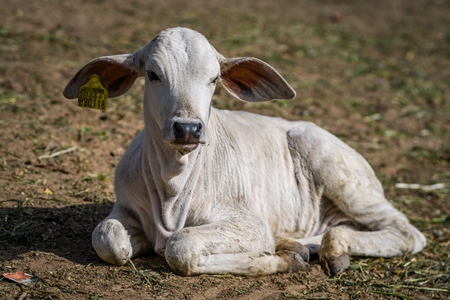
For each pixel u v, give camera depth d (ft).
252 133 30.55
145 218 27.61
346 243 29.30
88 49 56.44
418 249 32.01
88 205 32.48
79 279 25.00
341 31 78.74
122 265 26.35
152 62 25.25
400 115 53.72
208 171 27.68
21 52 53.98
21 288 23.94
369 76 62.08
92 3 73.56
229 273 26.23
